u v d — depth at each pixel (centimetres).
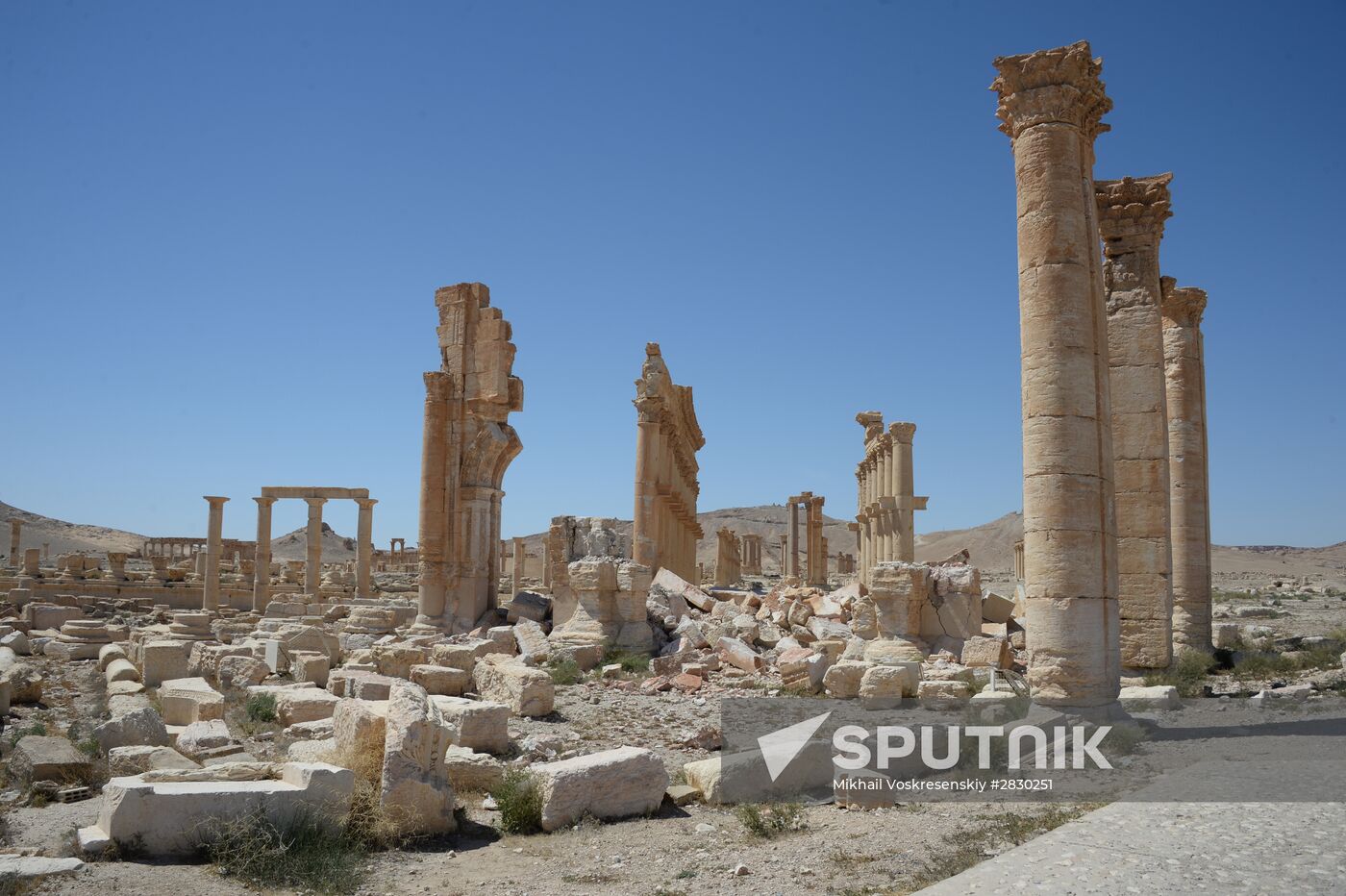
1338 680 1906
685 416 5009
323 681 2195
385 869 974
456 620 3134
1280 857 815
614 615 2692
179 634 3338
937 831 1016
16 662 2175
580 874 947
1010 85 1574
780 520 15125
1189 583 2500
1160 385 2053
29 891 831
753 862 955
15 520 6353
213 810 976
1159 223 2100
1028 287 1541
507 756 1495
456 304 3284
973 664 2117
